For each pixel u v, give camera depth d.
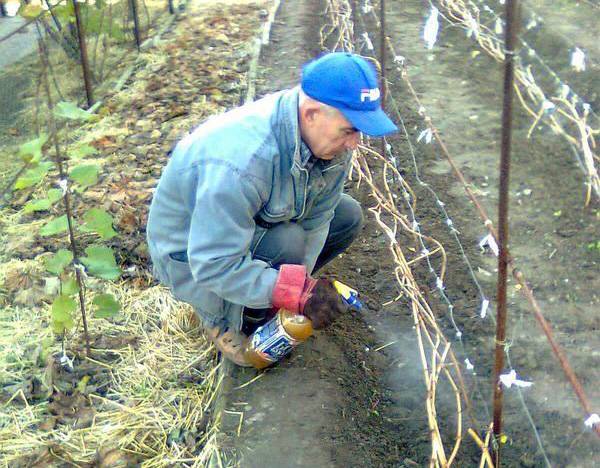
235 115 2.52
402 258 3.28
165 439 2.82
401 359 3.15
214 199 2.43
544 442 2.69
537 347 3.13
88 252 3.04
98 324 3.41
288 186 2.60
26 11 5.11
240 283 2.56
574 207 4.05
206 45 7.08
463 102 5.43
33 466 2.69
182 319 3.42
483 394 2.93
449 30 6.84
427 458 2.69
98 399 3.01
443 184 4.41
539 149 4.67
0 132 5.29
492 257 3.74
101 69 6.30
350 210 3.18
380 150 4.89
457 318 3.36
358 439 2.74
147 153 5.04
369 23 7.27
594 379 2.94
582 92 5.15
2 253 3.97
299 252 2.80
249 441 2.73
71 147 5.17
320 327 2.58
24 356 3.24
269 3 8.30
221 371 3.07
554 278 3.54
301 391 2.93
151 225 2.81
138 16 7.40
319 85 2.33
